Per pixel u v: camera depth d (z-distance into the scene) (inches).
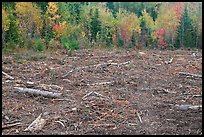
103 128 394.0
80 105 473.1
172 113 447.2
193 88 581.6
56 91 540.4
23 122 412.2
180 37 1353.3
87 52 989.2
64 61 804.6
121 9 1673.2
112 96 523.8
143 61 826.8
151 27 1389.0
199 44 1323.8
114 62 802.2
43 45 1030.4
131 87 578.9
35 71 681.0
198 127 395.2
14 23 1037.8
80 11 1400.1
